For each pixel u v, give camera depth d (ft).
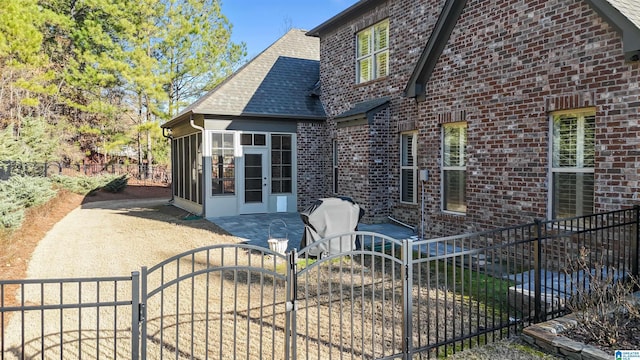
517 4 22.80
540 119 21.79
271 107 45.75
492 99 24.35
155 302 18.38
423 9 33.73
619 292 14.30
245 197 45.68
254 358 13.09
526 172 22.56
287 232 34.71
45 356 13.42
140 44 79.20
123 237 34.40
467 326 15.51
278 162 46.96
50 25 80.53
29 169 50.37
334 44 45.73
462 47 26.20
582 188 20.47
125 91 87.10
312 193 48.14
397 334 14.99
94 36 76.13
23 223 34.01
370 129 36.91
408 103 35.27
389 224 36.55
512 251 23.25
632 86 17.99
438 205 28.63
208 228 37.47
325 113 47.47
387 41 38.58
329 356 12.82
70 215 48.11
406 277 12.69
